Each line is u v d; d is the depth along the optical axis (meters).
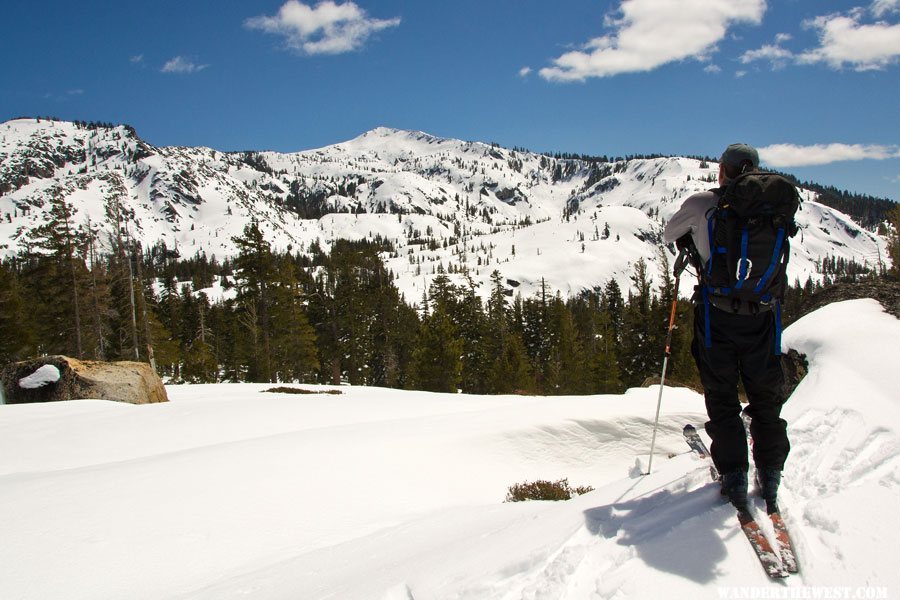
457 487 9.30
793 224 2.88
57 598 4.64
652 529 2.97
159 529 6.09
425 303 79.38
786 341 6.80
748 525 2.68
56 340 39.03
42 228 38.09
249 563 5.44
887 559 2.30
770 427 3.01
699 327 3.14
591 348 60.03
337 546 5.19
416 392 23.09
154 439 12.39
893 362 4.84
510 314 73.38
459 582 2.95
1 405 15.88
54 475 8.25
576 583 2.60
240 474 8.10
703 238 3.03
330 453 9.51
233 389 24.14
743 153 3.12
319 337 48.41
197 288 146.88
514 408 13.21
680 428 11.96
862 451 3.50
